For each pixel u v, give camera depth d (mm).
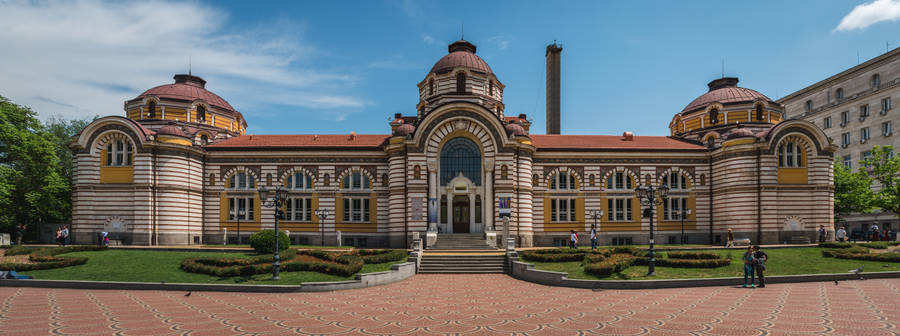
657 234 62750
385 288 34844
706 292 31344
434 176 56094
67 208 64500
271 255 42625
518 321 22547
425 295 31422
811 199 58281
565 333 19906
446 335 19812
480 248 51562
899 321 21328
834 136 95688
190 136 61188
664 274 37188
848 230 92438
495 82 65688
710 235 62750
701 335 19219
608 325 21344
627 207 63312
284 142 64875
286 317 23891
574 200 62969
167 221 56094
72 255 43625
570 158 63031
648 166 63656
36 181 60938
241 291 33500
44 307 26734
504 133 56531
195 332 20484
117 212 55625
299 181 62156
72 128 78750
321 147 61781
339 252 45406
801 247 48406
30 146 58750
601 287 34188
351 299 29844
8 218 59969
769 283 35031
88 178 55906
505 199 55875
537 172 62625
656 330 20188
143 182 55438
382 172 61875
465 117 56469
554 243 62156
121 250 46188
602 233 62594
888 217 84750
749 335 19109
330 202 61656
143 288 34344
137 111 65250
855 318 22016
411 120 74250
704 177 63656
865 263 41906
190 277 37438
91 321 22766
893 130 83438
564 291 32938
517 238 56906
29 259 42094
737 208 58625
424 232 55219
